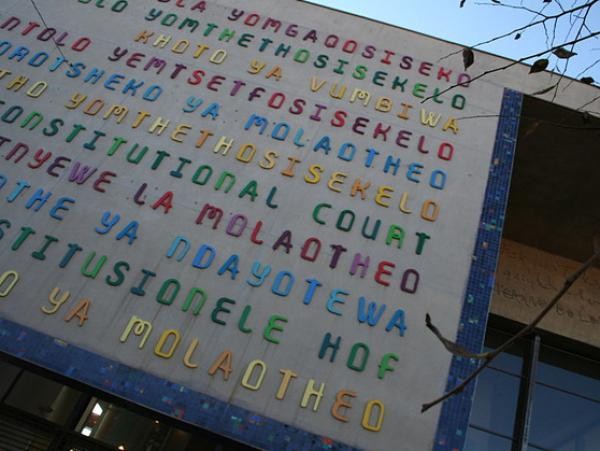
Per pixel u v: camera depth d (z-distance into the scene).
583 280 12.16
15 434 8.05
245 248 8.59
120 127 9.83
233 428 7.17
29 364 7.71
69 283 8.22
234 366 7.61
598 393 10.91
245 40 11.09
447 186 9.45
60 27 11.20
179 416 7.23
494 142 10.07
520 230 12.46
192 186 9.19
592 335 11.32
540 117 10.68
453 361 7.84
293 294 8.20
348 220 8.93
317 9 11.65
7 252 8.47
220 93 10.31
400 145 9.82
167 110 10.06
